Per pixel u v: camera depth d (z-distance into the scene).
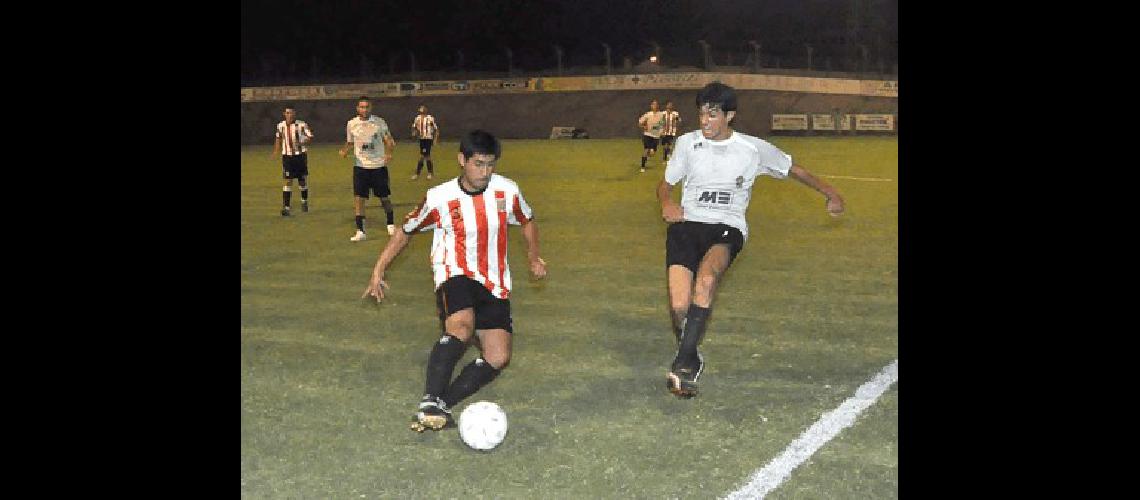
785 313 6.80
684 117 36.94
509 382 5.27
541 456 4.15
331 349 6.07
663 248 10.01
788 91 36.91
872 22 41.06
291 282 8.39
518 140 36.97
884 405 4.73
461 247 4.54
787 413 4.65
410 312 7.17
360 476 3.96
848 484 3.78
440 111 38.75
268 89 38.22
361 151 10.84
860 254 9.30
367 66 41.44
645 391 5.07
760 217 12.24
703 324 4.82
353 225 12.27
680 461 4.06
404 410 4.83
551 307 7.20
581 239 10.68
